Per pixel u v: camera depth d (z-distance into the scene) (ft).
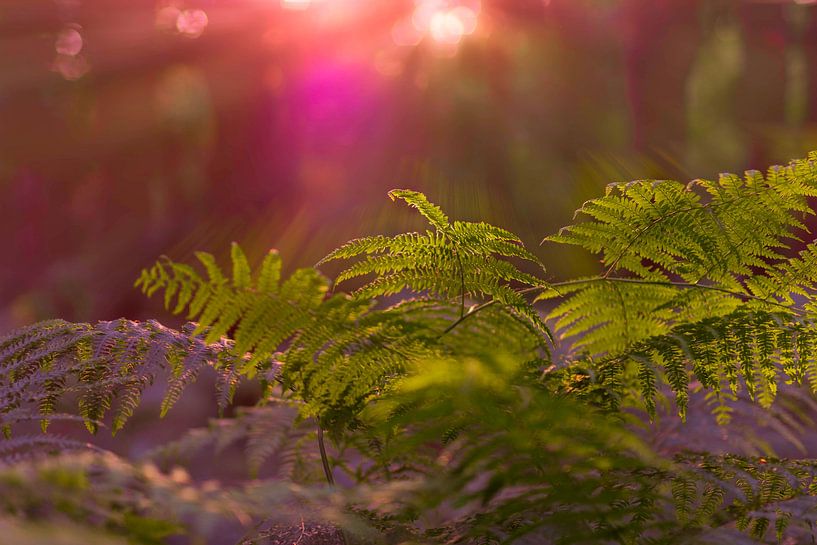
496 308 6.80
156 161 41.27
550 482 6.18
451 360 6.56
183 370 6.75
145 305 28.63
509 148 42.96
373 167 40.81
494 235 6.95
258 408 7.45
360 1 44.45
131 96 45.29
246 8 41.24
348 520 6.06
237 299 6.35
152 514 5.89
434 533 6.63
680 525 6.54
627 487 6.64
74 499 5.31
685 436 7.79
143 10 48.91
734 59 42.24
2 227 36.52
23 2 48.62
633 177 38.45
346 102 41.96
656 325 7.29
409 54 56.85
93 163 41.96
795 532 7.00
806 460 6.85
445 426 6.24
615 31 43.09
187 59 43.57
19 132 43.34
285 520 6.67
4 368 6.73
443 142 44.93
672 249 7.26
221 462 11.31
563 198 37.24
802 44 41.37
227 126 39.91
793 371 6.90
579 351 7.30
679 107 41.70
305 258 32.12
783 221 7.20
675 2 41.60
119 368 6.74
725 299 7.23
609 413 6.73
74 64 48.32
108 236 36.88
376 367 6.66
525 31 50.85
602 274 7.39
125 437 13.97
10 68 46.55
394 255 6.95
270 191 38.60
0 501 5.07
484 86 50.06
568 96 44.39
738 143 38.83
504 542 6.28
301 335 6.52
